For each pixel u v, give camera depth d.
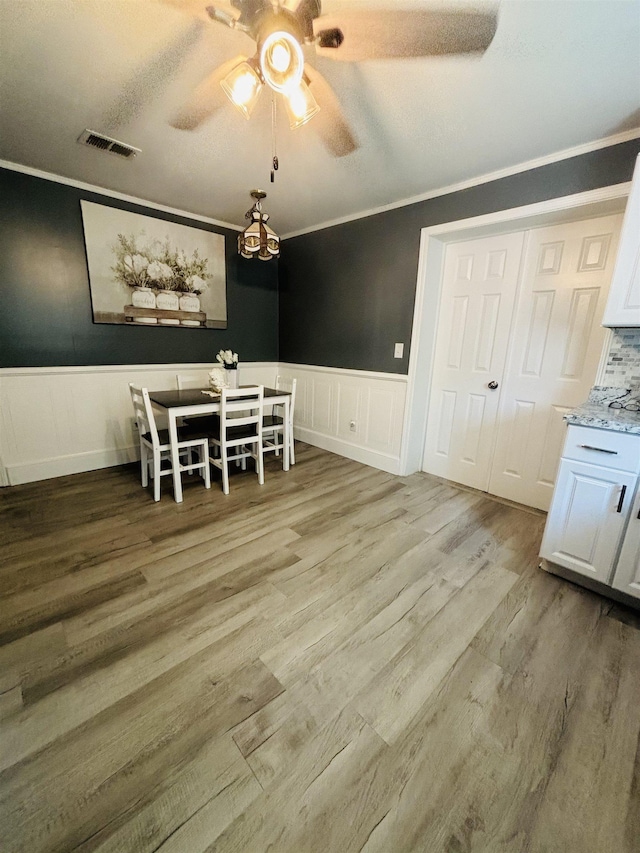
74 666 1.35
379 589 1.82
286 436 3.40
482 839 0.91
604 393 2.07
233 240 3.91
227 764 1.05
